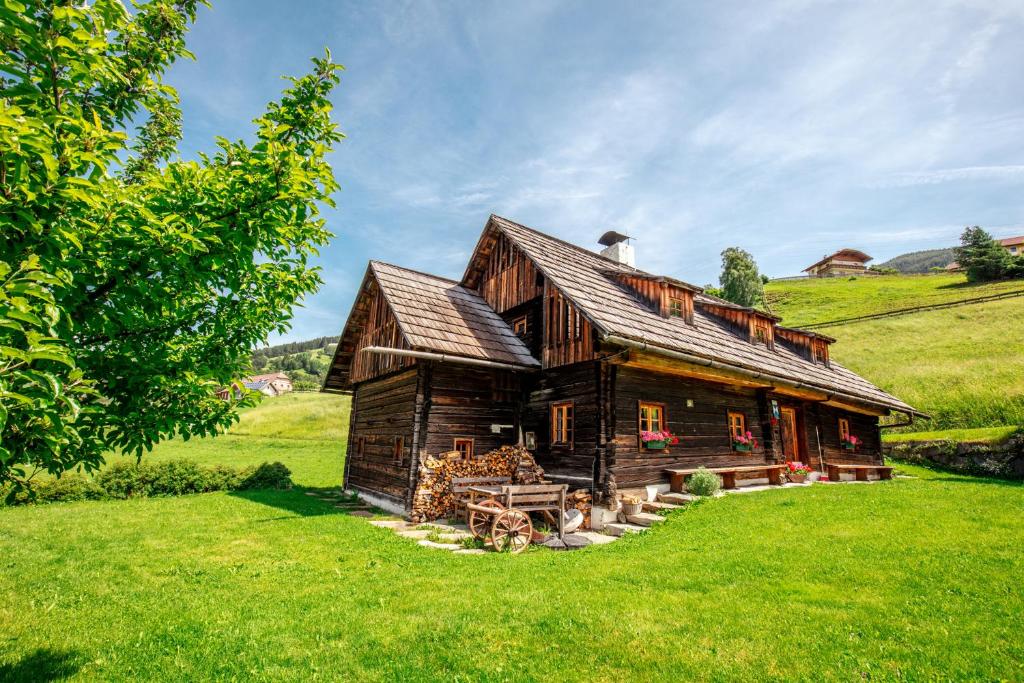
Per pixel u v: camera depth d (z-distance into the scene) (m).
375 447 15.34
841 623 4.88
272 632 5.16
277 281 4.94
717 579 6.16
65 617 5.61
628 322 11.32
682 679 4.08
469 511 9.45
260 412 44.59
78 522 11.00
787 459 16.16
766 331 16.56
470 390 12.99
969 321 36.88
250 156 3.76
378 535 9.58
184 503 13.88
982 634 4.55
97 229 3.20
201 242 3.54
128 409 3.85
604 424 10.81
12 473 3.32
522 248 13.67
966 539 7.22
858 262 88.38
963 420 22.88
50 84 3.15
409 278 15.46
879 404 18.28
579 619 5.10
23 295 2.66
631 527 9.89
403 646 4.75
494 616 5.27
